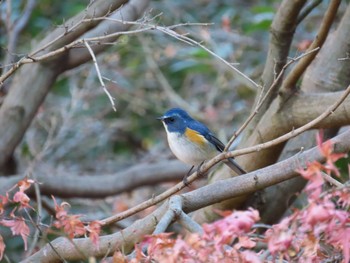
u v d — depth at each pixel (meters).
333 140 7.67
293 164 7.56
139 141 16.75
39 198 11.04
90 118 16.08
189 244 5.64
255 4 16.78
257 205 10.57
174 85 16.69
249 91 16.25
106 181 13.31
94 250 7.84
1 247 6.84
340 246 5.97
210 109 15.19
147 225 7.77
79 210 14.32
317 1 9.83
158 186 15.52
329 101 9.03
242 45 15.57
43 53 11.10
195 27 15.93
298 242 5.82
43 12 16.00
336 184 6.41
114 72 16.11
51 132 13.62
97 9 10.31
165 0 15.86
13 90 11.80
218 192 7.84
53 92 16.39
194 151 10.71
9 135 11.73
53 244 8.04
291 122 9.42
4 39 15.21
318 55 10.55
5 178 11.60
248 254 5.66
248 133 10.42
